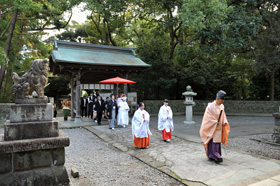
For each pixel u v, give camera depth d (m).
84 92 27.23
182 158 5.21
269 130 9.36
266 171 4.11
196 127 10.40
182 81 18.00
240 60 19.61
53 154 3.10
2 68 13.86
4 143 2.76
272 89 17.62
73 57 11.08
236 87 19.97
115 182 3.95
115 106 10.07
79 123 11.37
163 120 7.21
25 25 17.02
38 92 3.26
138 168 4.72
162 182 3.90
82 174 4.38
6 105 11.18
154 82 16.28
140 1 15.54
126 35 21.55
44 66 3.31
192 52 15.59
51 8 14.27
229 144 6.79
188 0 10.25
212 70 18.22
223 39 11.38
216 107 4.80
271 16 14.55
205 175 4.03
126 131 9.32
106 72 12.51
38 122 3.08
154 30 16.89
